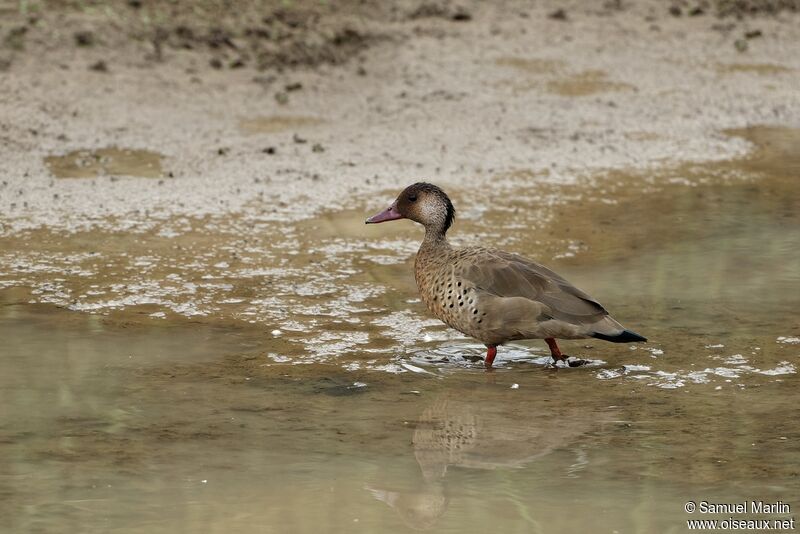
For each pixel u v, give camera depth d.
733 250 15.88
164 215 16.66
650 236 16.48
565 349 12.40
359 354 12.09
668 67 25.73
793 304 13.70
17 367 11.39
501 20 28.03
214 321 12.95
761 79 25.31
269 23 26.33
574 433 10.00
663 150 20.84
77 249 15.21
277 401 10.68
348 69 24.33
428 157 19.84
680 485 8.96
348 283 14.39
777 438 9.89
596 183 18.95
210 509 8.45
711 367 11.73
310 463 9.30
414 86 23.64
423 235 16.44
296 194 17.80
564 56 25.95
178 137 20.14
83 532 8.05
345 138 20.64
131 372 11.34
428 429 10.06
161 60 23.53
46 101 21.00
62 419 10.14
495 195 18.16
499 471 9.22
